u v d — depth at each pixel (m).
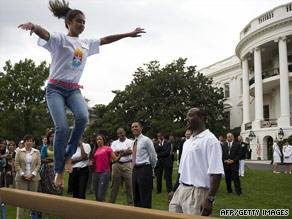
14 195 2.23
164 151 8.52
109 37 2.98
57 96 2.61
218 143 3.18
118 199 7.66
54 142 2.57
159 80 25.89
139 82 26.92
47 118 29.70
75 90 2.73
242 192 8.57
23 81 28.81
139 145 5.66
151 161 5.63
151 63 27.41
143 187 5.48
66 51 2.57
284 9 23.66
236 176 8.20
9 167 8.12
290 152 13.52
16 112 27.62
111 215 1.49
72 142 2.70
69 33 2.73
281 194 8.16
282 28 23.55
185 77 27.88
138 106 25.59
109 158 6.46
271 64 29.55
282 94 23.41
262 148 24.39
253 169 15.77
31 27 2.31
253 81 29.31
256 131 25.02
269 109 29.25
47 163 5.79
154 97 26.36
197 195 3.18
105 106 30.42
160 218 1.32
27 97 29.64
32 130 29.38
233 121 34.09
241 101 33.03
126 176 6.45
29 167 5.69
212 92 28.95
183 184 3.40
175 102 26.05
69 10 2.79
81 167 6.23
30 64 30.95
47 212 1.88
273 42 24.69
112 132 25.94
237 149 8.30
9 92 28.70
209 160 3.13
